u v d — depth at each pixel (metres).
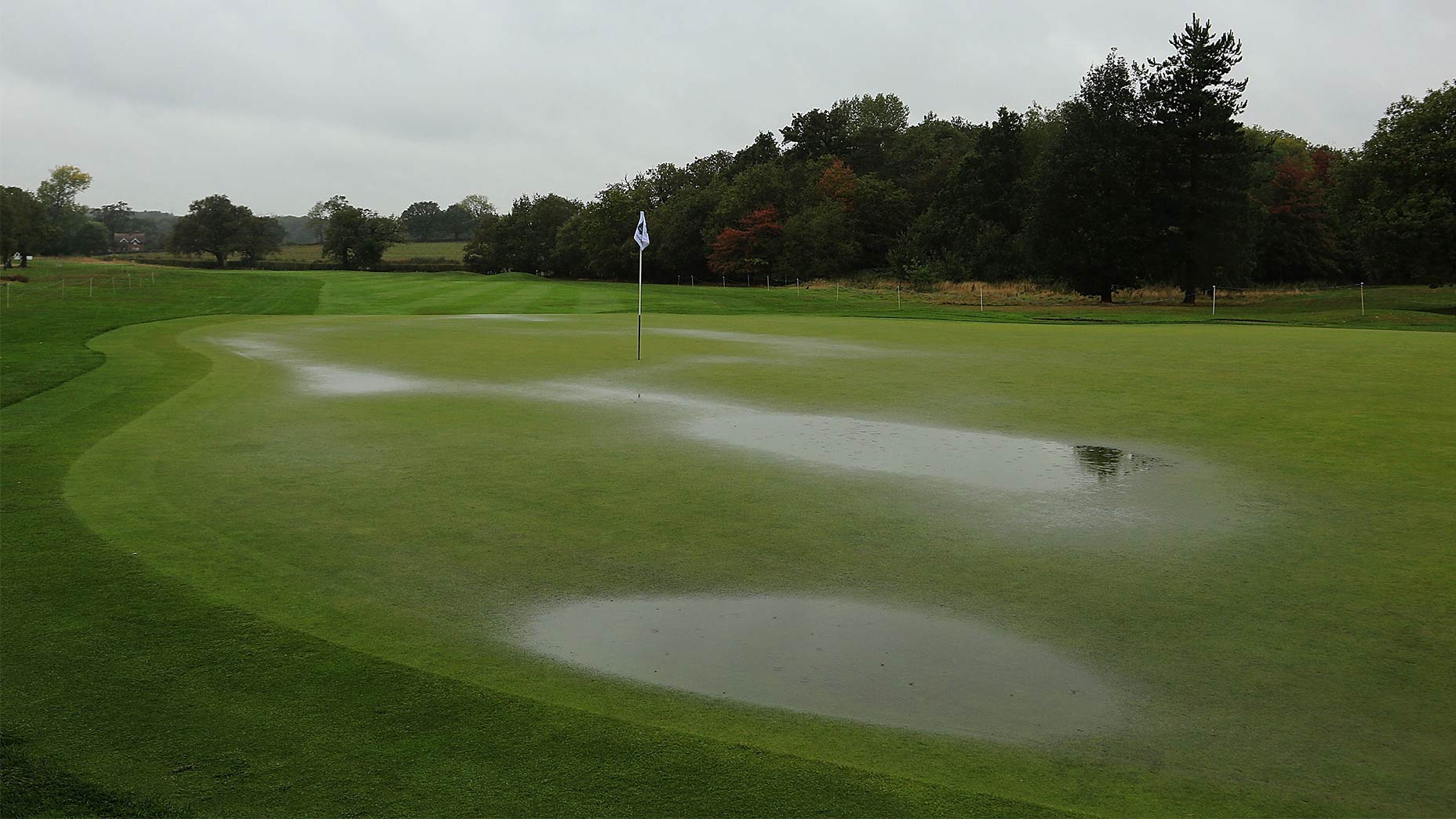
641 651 5.35
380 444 11.11
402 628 5.63
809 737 4.34
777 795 3.76
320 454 10.55
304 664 5.01
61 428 12.09
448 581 6.50
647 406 13.96
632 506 8.45
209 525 7.78
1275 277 82.69
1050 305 52.06
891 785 3.86
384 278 78.12
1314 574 6.66
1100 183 58.78
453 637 5.52
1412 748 4.28
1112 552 7.19
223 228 126.56
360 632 5.56
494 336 25.80
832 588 6.42
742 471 9.80
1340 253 79.94
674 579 6.58
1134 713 4.62
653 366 18.86
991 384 16.28
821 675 5.04
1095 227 58.22
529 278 91.69
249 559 6.90
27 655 5.07
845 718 4.55
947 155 95.88
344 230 119.44
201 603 5.93
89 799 3.71
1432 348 22.97
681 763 4.02
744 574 6.68
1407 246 51.09
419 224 194.38
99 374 17.25
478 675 4.98
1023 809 3.70
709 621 5.84
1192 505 8.53
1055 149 62.66
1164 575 6.67
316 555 7.03
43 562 6.70
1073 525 7.92
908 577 6.62
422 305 43.25
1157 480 9.48
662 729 4.34
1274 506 8.50
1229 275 66.31
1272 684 4.94
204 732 4.25
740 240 84.19
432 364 18.98
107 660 5.03
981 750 4.24
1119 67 59.50
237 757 4.04
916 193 93.81
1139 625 5.74
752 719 4.52
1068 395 15.13
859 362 19.55
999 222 77.31
